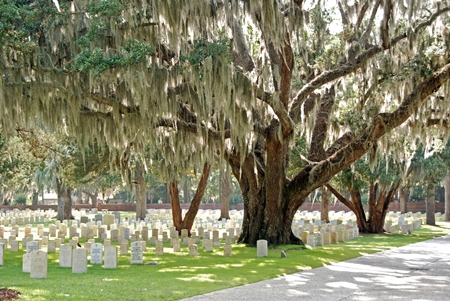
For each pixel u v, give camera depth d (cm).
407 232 3447
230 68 1741
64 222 3719
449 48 2178
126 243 1972
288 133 2080
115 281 1329
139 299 1108
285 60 1978
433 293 1230
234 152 2255
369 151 2275
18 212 5938
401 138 2898
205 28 1844
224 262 1764
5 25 1488
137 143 2038
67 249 1603
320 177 2245
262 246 1944
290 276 1499
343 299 1146
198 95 1733
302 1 2077
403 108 2095
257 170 2348
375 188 3509
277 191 2258
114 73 1658
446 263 1836
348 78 2655
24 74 1731
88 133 1897
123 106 1836
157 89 1759
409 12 2180
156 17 1678
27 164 3334
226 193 4938
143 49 1599
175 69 1797
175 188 3125
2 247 1656
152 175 4600
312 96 2400
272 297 1163
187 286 1281
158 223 3538
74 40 1780
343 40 2397
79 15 1759
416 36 2217
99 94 1812
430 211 4600
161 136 2200
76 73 1672
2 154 2894
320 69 2373
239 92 1808
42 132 2795
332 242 2597
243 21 2153
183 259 1839
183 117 2106
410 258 1983
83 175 3284
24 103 1753
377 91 2456
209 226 3438
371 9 2512
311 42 2456
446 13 2345
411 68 2206
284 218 2311
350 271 1617
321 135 2453
